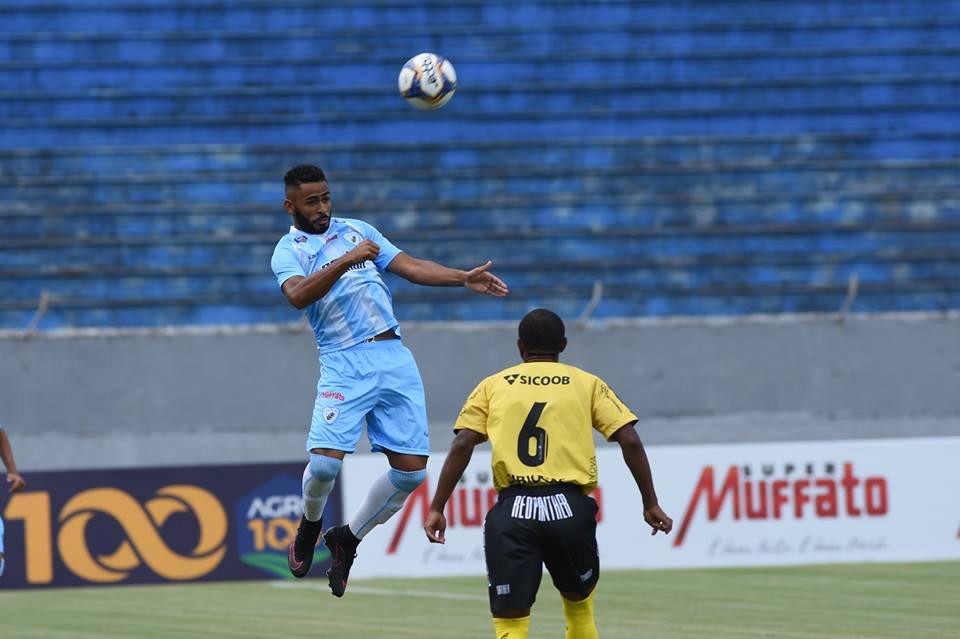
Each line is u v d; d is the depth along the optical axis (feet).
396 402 84.33
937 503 170.19
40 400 207.21
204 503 162.40
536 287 241.14
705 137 265.95
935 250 251.39
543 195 257.96
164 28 273.54
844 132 269.85
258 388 210.38
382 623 120.16
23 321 230.48
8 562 157.99
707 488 167.53
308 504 85.20
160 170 255.91
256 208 249.96
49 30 270.46
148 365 209.05
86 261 240.12
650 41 278.87
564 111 267.18
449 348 212.02
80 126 258.98
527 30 277.44
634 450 75.46
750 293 240.73
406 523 163.94
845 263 246.27
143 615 130.00
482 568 164.45
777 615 121.60
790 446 168.86
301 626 118.93
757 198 255.70
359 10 277.85
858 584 145.48
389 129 264.72
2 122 257.55
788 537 168.45
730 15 282.36
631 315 238.68
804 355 217.36
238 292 238.07
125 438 207.31
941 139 268.82
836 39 279.69
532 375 76.13
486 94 268.82
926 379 218.18
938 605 127.44
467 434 76.33
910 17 283.59
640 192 258.57
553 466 74.49
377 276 84.17
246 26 274.77
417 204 252.01
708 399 216.13
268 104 265.75
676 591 141.69
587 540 74.49
